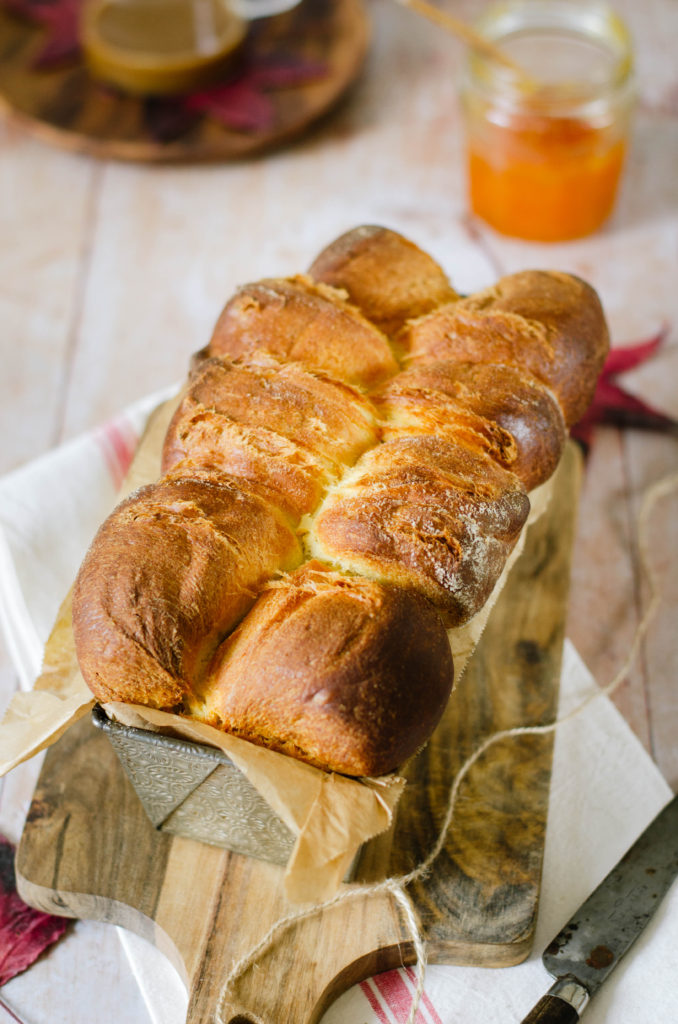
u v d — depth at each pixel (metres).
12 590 0.98
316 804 0.82
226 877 0.89
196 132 1.26
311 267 0.98
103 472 1.03
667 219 1.25
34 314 1.21
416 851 0.89
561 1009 0.85
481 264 1.22
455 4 1.41
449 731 0.93
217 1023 0.84
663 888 0.88
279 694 0.83
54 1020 0.89
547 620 0.98
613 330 1.18
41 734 0.85
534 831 0.90
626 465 1.10
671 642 1.02
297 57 1.30
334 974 0.86
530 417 0.90
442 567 0.85
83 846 0.90
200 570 0.84
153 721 0.83
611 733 0.95
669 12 1.39
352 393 0.90
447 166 1.30
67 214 1.27
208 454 0.88
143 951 0.89
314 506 0.88
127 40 1.26
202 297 1.22
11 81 1.29
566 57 1.24
